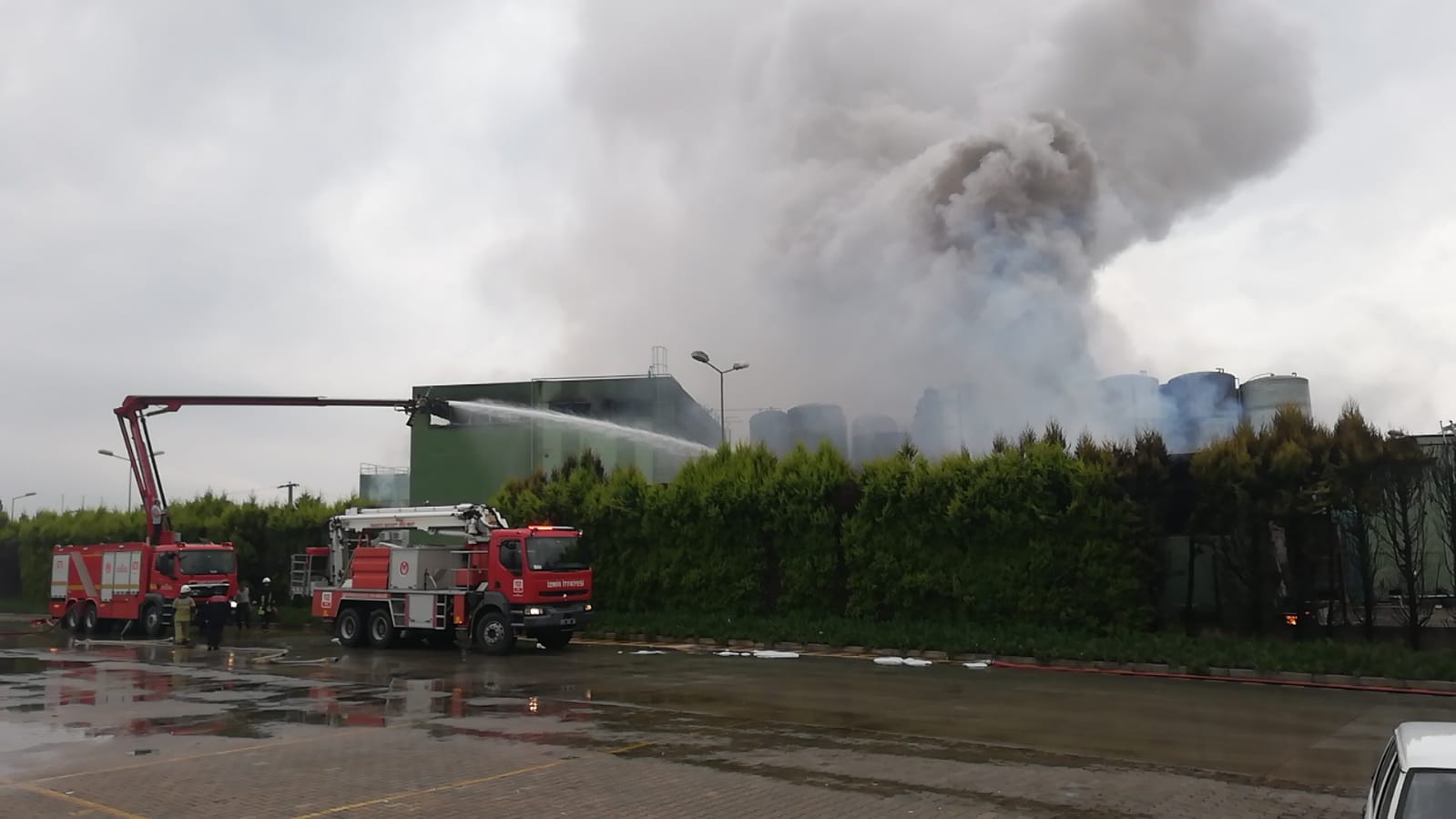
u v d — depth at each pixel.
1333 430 19.42
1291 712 13.35
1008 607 21.69
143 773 9.57
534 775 9.36
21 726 12.40
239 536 37.69
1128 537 20.72
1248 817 7.95
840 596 24.44
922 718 12.76
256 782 9.13
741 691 15.48
